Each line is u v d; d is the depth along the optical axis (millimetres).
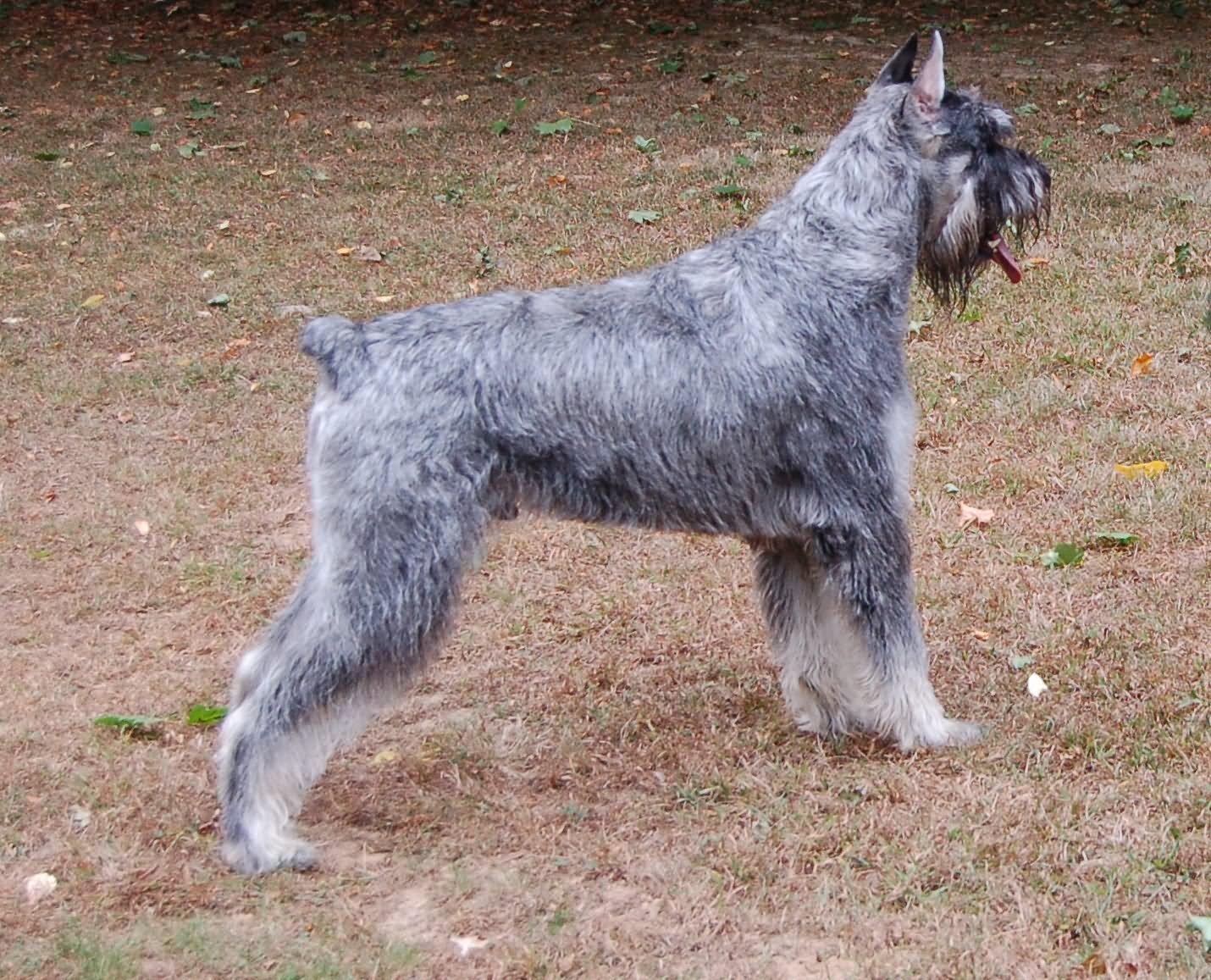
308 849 7594
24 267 17297
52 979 6727
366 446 7273
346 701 7352
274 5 29781
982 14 27094
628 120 21594
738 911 7062
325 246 17500
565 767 8430
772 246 7895
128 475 12484
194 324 15633
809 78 23312
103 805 8148
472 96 23375
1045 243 16234
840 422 7770
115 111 23438
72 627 10281
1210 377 13141
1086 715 8609
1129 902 6980
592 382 7492
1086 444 12117
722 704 9055
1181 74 22531
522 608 10281
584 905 7184
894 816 7734
